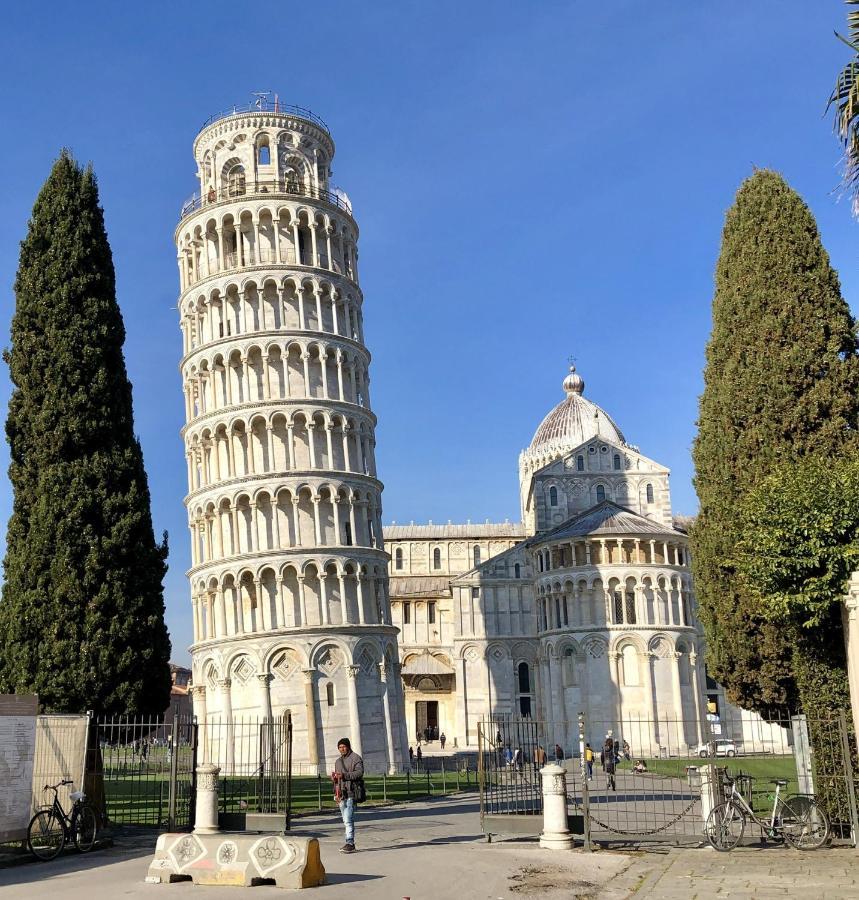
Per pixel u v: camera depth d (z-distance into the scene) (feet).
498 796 136.15
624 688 325.01
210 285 262.26
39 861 95.45
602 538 335.06
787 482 101.24
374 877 81.56
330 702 234.58
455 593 379.14
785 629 106.22
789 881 76.07
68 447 140.77
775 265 120.37
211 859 79.36
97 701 133.28
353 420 260.21
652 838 98.37
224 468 255.09
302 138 279.08
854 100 75.51
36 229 149.79
